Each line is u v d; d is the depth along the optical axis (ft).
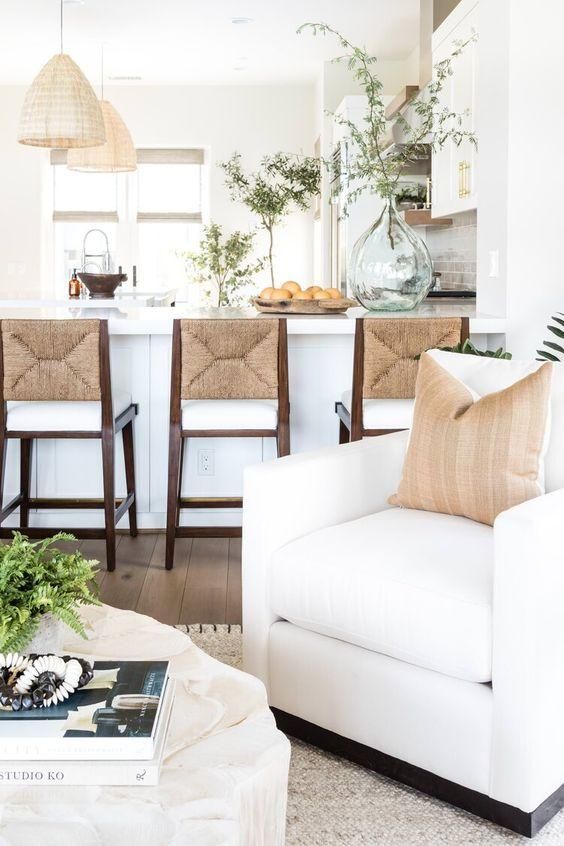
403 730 6.75
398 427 11.84
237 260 32.27
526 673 6.04
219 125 32.86
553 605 6.14
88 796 4.14
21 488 13.16
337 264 27.02
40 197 32.45
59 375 11.71
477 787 6.39
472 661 6.27
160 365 13.46
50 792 4.16
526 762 6.12
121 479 13.67
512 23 11.91
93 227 33.50
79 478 13.57
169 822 4.09
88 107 17.13
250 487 7.57
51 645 5.12
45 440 13.48
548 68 12.01
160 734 4.46
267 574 7.56
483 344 13.29
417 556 7.07
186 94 32.76
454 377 8.38
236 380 11.80
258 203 31.45
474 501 7.71
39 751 4.23
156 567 12.26
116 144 22.21
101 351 11.68
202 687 5.19
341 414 12.64
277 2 22.61
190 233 33.71
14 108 32.14
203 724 4.80
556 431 7.73
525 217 12.25
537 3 11.91
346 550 7.29
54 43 26.55
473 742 6.36
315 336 13.43
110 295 21.39
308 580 7.21
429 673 6.64
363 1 22.48
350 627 6.96
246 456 13.66
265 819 4.51
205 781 4.28
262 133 32.94
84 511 13.78
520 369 8.27
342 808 6.63
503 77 12.23
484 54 12.96
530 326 12.40
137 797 4.15
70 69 17.10
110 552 12.06
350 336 13.44
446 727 6.49
